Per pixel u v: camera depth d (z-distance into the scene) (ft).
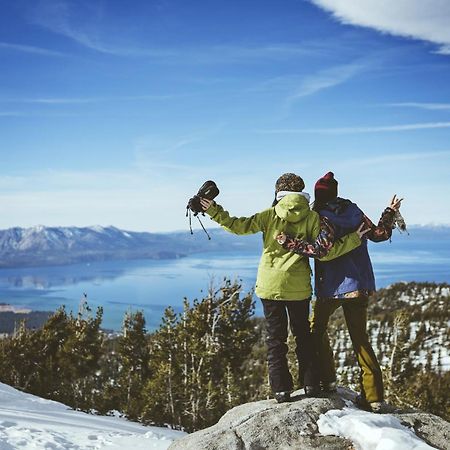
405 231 16.66
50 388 95.04
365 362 16.56
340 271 16.25
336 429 14.99
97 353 104.94
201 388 75.05
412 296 419.74
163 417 72.33
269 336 16.74
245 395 82.28
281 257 16.22
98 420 45.47
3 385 58.03
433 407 82.23
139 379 91.86
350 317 16.71
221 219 15.89
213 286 85.05
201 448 14.90
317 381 16.80
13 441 27.68
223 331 82.94
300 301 16.24
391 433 14.01
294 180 16.21
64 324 108.47
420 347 236.84
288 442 14.79
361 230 15.97
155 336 87.45
